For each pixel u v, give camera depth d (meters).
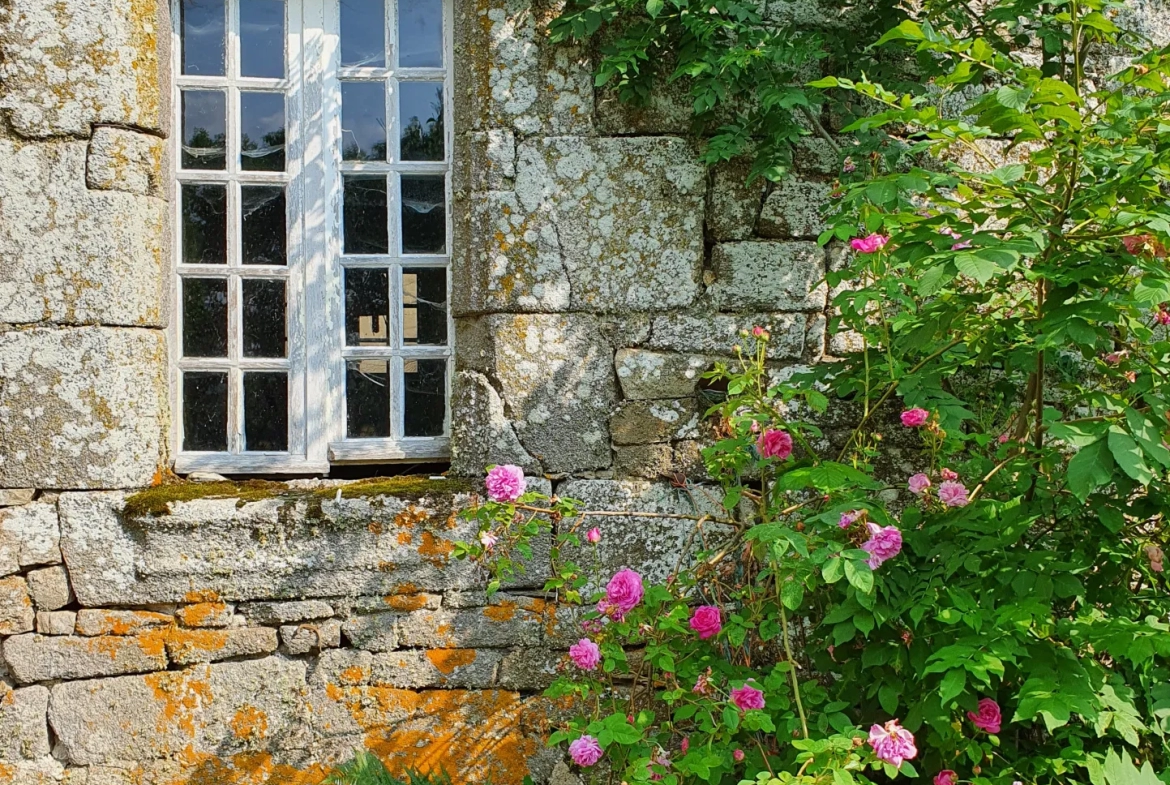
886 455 3.08
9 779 2.75
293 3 3.05
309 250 3.07
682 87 2.99
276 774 2.85
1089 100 3.15
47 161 2.78
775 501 2.61
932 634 2.28
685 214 3.00
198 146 3.05
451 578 2.90
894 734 1.95
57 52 2.78
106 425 2.80
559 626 2.92
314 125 3.06
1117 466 2.22
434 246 3.14
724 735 2.30
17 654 2.76
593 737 2.23
